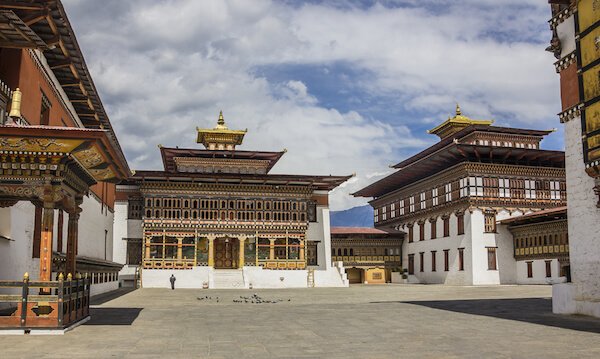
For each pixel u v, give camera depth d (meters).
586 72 21.52
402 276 76.38
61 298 14.86
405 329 16.91
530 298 34.25
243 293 44.22
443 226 67.62
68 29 19.73
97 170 17.86
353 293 43.97
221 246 65.06
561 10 23.14
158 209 61.66
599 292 20.69
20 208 22.38
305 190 65.06
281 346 13.35
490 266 61.34
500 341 14.12
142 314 22.16
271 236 63.72
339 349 12.88
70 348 12.54
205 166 69.50
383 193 87.62
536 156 63.28
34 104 24.00
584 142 21.50
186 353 12.20
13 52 21.94
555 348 12.90
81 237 36.09
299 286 62.22
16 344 13.00
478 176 62.56
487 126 67.94
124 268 60.81
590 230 21.31
